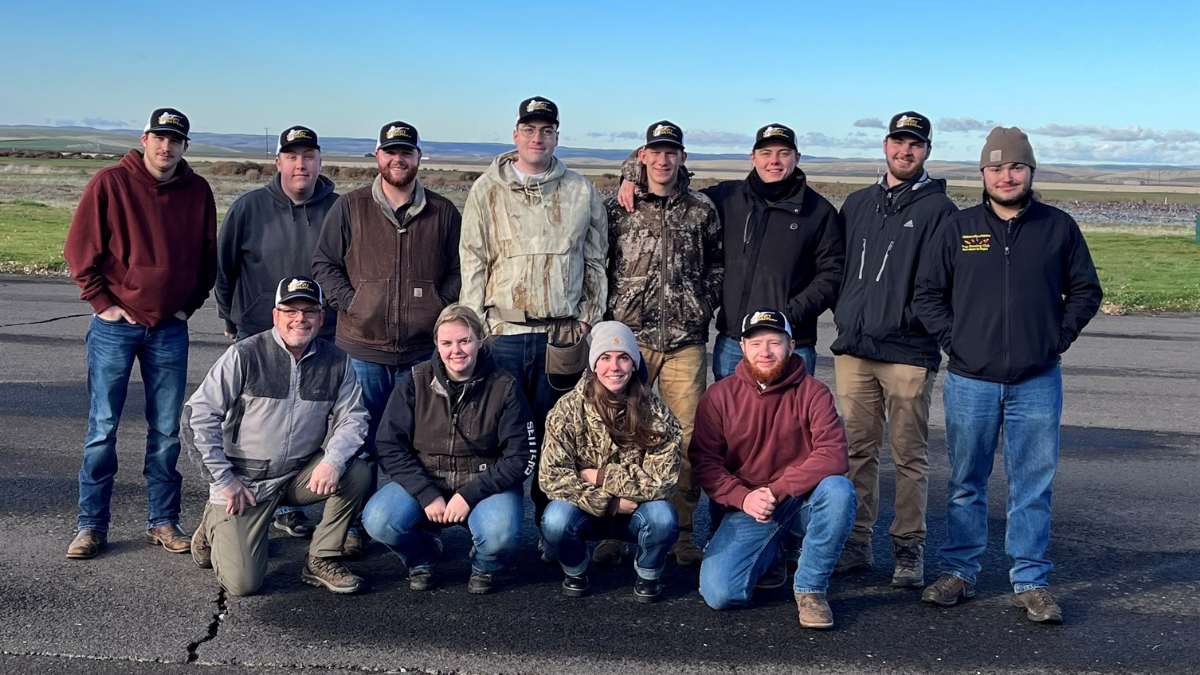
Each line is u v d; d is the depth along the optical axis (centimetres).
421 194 504
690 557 503
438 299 505
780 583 470
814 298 500
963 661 388
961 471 457
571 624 416
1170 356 1198
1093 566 500
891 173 494
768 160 502
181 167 496
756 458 461
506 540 438
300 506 477
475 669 368
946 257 457
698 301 511
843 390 505
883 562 512
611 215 516
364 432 466
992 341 441
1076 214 6384
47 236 2195
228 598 433
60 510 537
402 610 426
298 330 452
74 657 367
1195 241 3488
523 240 488
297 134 516
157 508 497
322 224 527
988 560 513
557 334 492
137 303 480
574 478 442
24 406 769
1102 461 705
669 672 371
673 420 453
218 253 536
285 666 366
